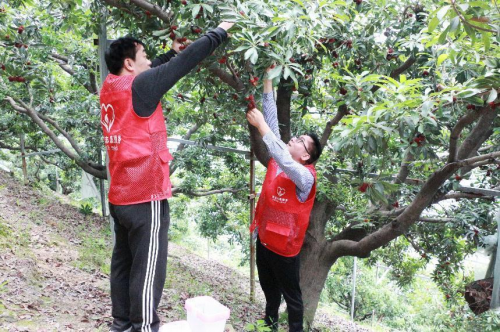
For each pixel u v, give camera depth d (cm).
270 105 339
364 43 532
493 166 654
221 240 2231
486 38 270
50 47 848
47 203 1184
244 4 328
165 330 228
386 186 438
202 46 209
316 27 336
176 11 354
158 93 202
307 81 539
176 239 1803
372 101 432
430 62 463
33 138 1336
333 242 687
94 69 998
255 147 571
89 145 1147
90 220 1181
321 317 1203
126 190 204
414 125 337
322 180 652
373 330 1304
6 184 1205
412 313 1703
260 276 370
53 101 1045
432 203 655
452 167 455
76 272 619
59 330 376
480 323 590
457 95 325
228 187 1166
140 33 455
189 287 723
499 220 423
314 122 823
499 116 511
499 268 416
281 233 320
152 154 204
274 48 327
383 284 1870
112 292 235
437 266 849
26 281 501
